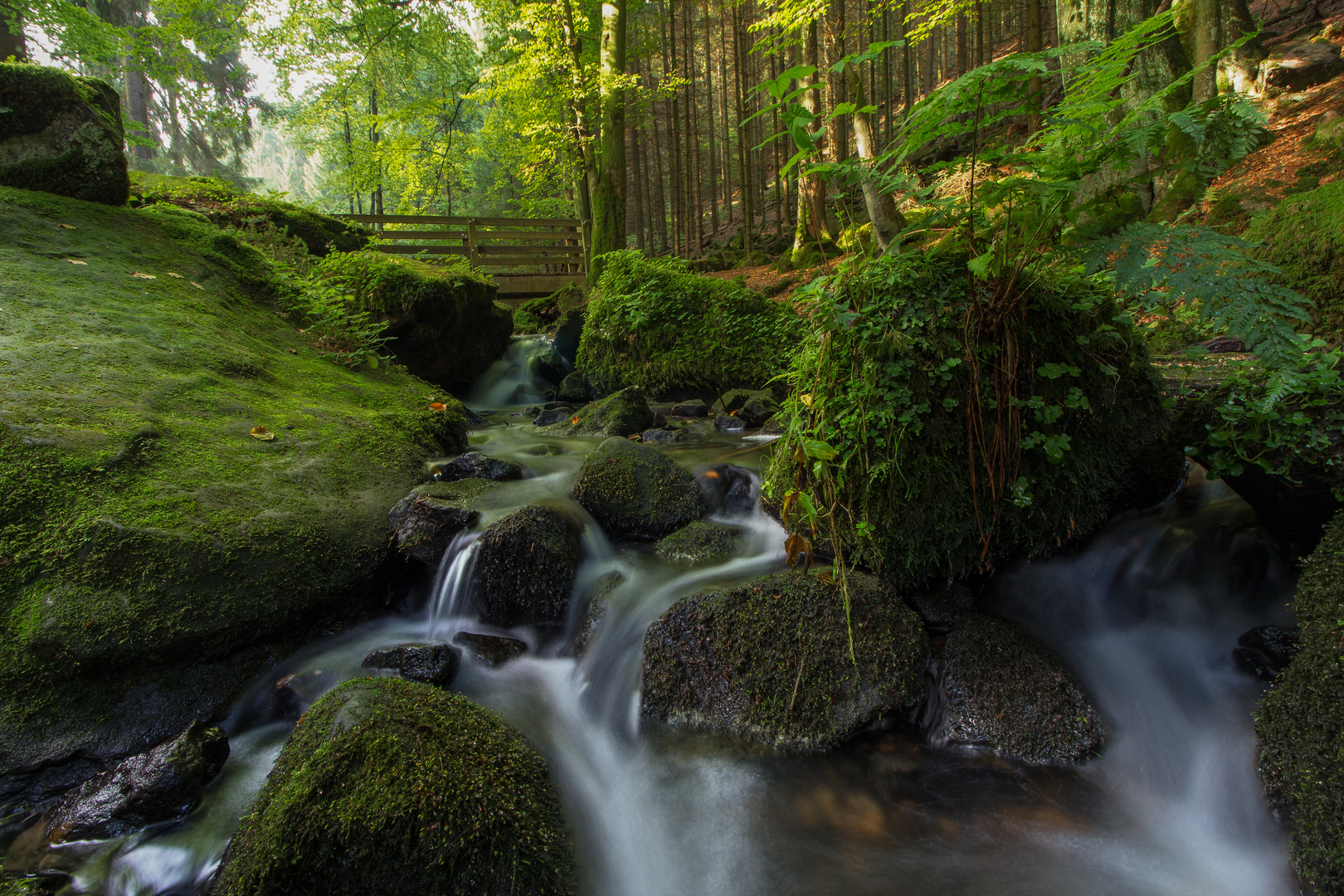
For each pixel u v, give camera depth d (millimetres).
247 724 2994
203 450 3721
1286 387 2523
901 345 2691
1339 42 10062
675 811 2559
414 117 17875
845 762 2656
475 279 9453
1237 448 2725
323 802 2043
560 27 14547
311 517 3588
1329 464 2482
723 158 29000
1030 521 2920
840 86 15000
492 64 17812
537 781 2375
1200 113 2145
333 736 2209
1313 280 4203
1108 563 3273
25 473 3029
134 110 27438
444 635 3615
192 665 2961
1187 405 3170
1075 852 2275
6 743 2543
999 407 2709
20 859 2301
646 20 23422
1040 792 2492
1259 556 2949
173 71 16719
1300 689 2098
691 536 3955
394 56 19906
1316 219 4293
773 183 28062
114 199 5875
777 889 2213
